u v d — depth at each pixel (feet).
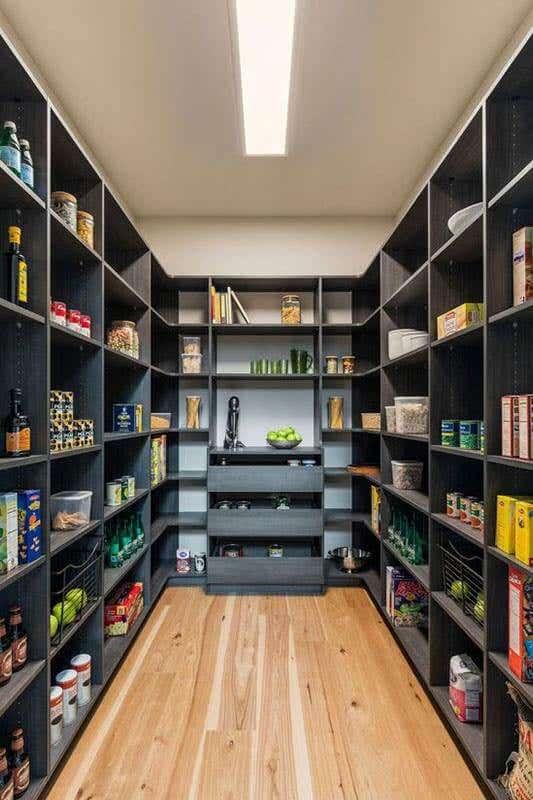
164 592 9.18
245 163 8.29
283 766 4.66
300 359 9.85
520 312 3.85
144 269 8.18
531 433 3.71
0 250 4.36
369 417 9.27
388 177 8.79
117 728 5.20
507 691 4.24
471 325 4.78
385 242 7.95
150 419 8.19
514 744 4.28
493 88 4.25
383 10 5.16
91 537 5.93
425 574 6.32
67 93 6.44
